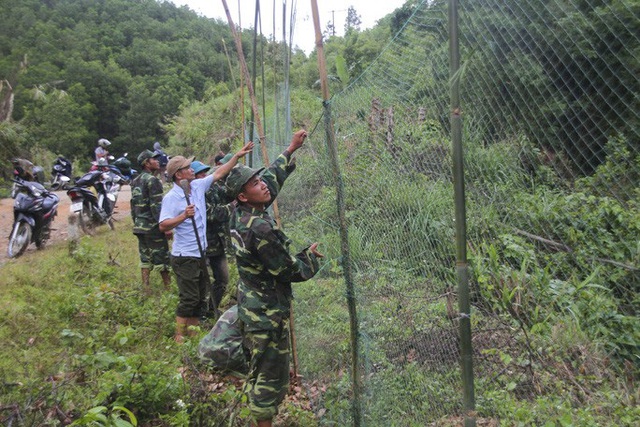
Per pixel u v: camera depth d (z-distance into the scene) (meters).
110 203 10.23
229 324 3.79
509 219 2.06
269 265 3.08
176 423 3.16
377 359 2.93
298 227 4.53
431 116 2.44
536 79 1.83
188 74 50.78
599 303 1.81
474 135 2.19
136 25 61.47
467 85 2.20
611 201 1.62
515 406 2.35
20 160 8.50
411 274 2.65
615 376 1.87
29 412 3.05
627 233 1.62
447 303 2.48
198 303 5.09
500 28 1.98
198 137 16.66
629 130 1.51
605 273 1.74
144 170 6.36
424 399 2.57
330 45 12.25
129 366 3.56
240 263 3.22
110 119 51.84
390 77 2.76
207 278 5.15
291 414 3.72
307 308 4.32
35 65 50.09
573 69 1.68
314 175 3.98
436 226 2.44
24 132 21.69
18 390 3.31
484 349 2.58
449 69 2.11
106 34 59.94
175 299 5.82
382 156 2.84
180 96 48.12
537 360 2.28
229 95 17.45
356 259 3.17
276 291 3.23
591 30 1.60
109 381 3.38
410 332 2.69
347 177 3.24
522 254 2.04
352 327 3.08
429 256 2.52
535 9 1.81
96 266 7.00
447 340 2.52
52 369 3.81
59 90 45.59
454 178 2.07
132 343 4.66
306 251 3.24
